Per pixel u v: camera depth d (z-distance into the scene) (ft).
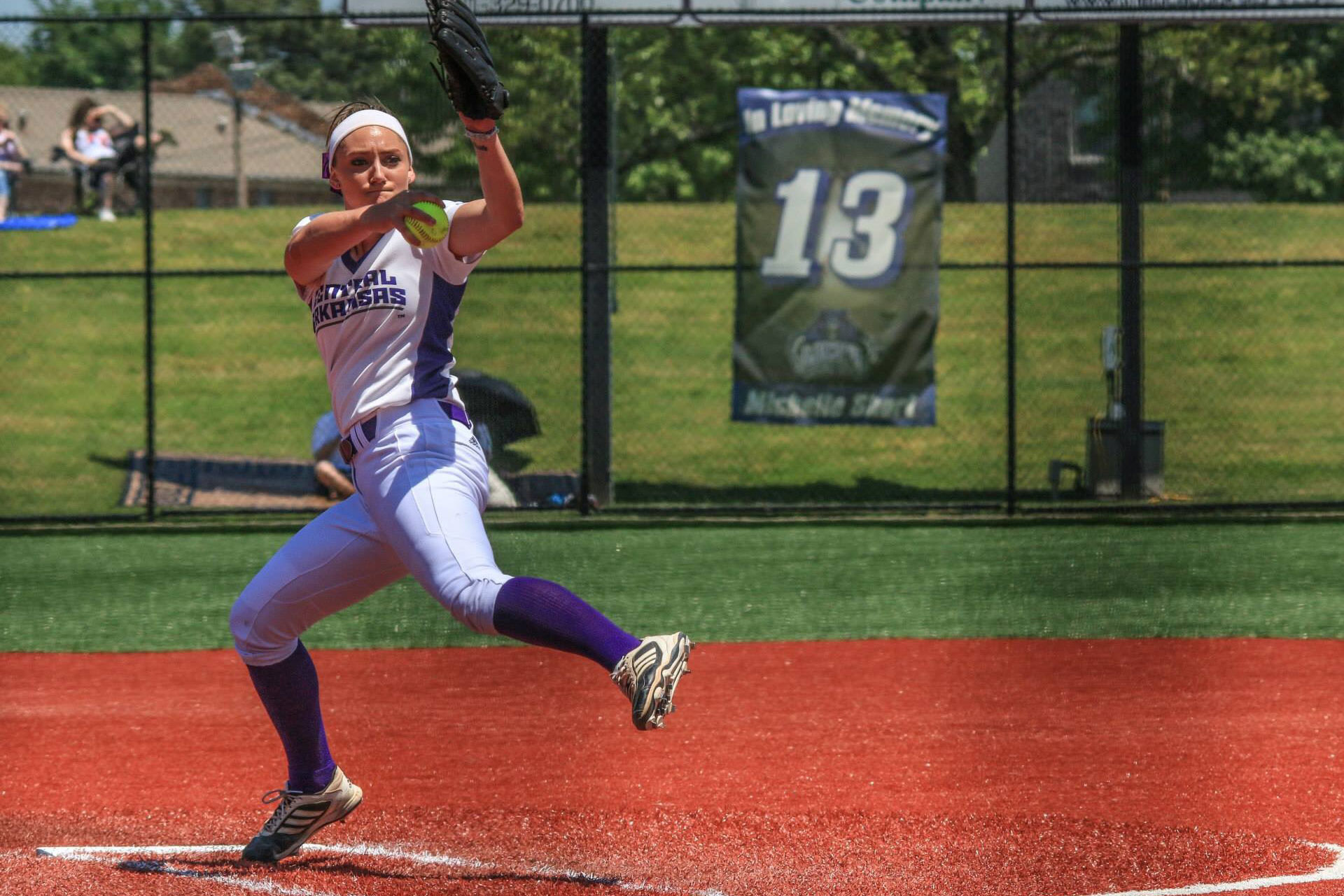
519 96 289.33
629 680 38.01
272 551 125.39
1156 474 147.23
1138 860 48.21
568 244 271.08
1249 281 266.16
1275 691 75.46
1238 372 225.56
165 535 133.90
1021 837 50.96
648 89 315.99
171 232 286.87
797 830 51.96
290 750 47.60
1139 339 145.07
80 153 293.64
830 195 138.41
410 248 43.32
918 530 131.23
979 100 286.05
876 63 287.28
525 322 238.68
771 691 76.74
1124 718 69.87
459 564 41.14
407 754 64.64
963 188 300.20
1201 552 120.06
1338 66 348.79
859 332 139.33
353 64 401.08
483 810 55.06
